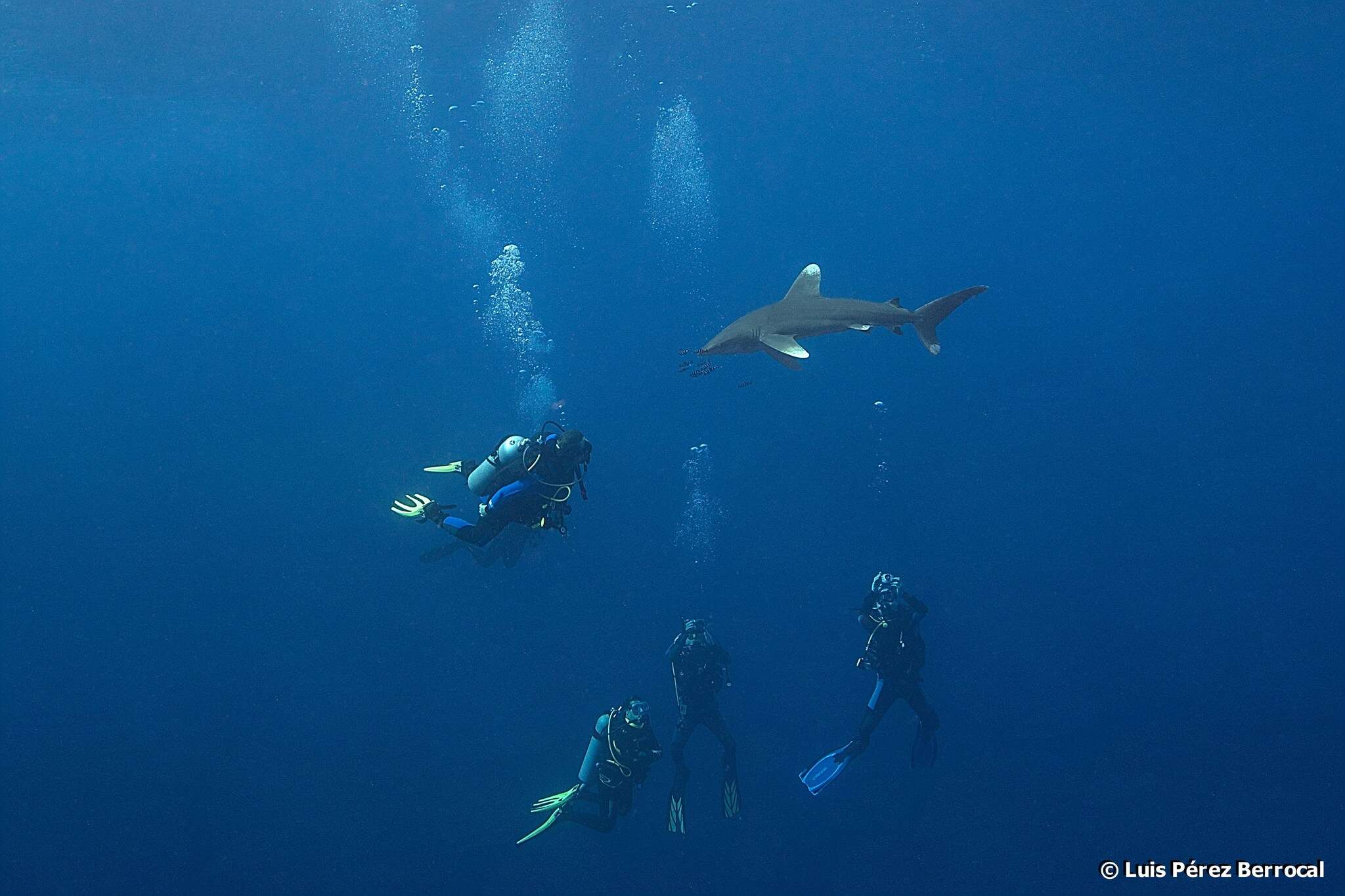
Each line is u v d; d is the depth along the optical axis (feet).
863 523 38.14
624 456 42.78
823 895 23.49
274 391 51.39
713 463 42.45
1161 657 31.40
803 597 33.60
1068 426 48.42
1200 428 48.88
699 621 24.25
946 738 28.32
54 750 27.86
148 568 36.37
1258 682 30.17
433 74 66.54
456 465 21.11
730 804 23.61
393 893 23.39
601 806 22.74
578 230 82.07
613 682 29.63
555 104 78.84
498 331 59.16
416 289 74.64
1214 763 27.12
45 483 43.06
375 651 31.50
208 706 29.45
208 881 23.59
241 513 39.40
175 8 48.29
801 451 43.75
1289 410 51.06
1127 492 41.68
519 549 24.72
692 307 66.28
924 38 78.13
